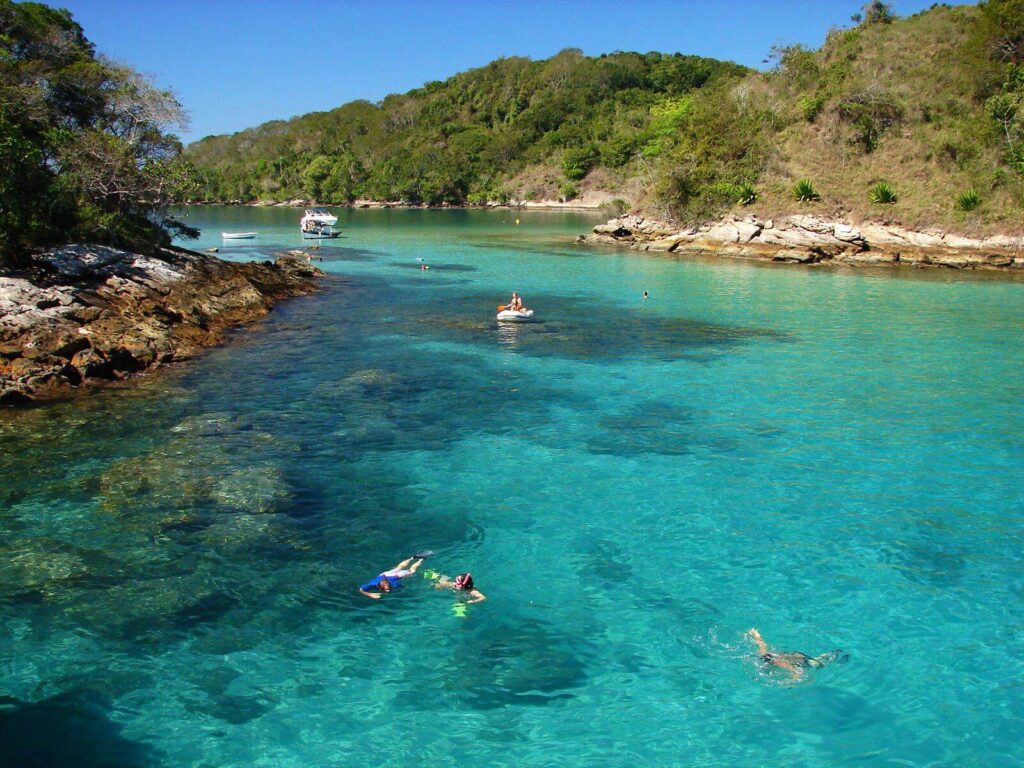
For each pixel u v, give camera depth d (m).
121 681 9.02
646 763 7.96
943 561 12.13
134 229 34.78
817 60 69.81
